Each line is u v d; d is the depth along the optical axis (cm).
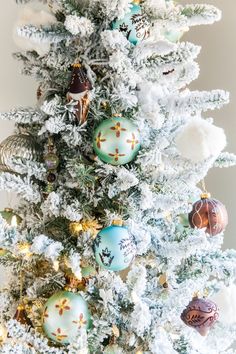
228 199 185
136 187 130
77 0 130
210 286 146
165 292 136
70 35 129
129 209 132
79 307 126
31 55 137
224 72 184
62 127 127
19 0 137
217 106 130
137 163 131
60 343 130
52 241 124
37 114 130
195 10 131
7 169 136
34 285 134
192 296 139
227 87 183
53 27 126
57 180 135
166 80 135
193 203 142
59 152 136
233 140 182
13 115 129
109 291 129
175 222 143
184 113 133
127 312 131
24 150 134
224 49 184
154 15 132
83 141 134
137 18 129
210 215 136
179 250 129
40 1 137
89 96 127
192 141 126
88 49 131
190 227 141
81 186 130
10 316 141
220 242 143
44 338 127
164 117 134
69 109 127
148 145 132
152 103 129
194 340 141
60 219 136
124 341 132
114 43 125
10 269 148
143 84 131
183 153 128
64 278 134
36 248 120
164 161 133
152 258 137
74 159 131
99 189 131
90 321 129
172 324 140
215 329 149
